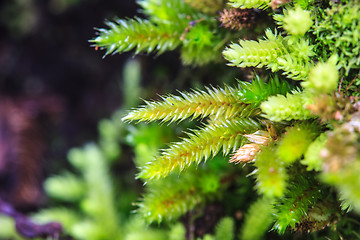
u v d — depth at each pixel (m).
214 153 0.14
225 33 0.16
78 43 0.28
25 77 0.30
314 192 0.14
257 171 0.13
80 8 0.26
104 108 0.27
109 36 0.15
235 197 0.17
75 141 0.28
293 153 0.13
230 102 0.14
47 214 0.21
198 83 0.19
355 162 0.12
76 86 0.28
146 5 0.16
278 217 0.14
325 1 0.14
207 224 0.17
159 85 0.20
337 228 0.15
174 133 0.18
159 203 0.15
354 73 0.14
